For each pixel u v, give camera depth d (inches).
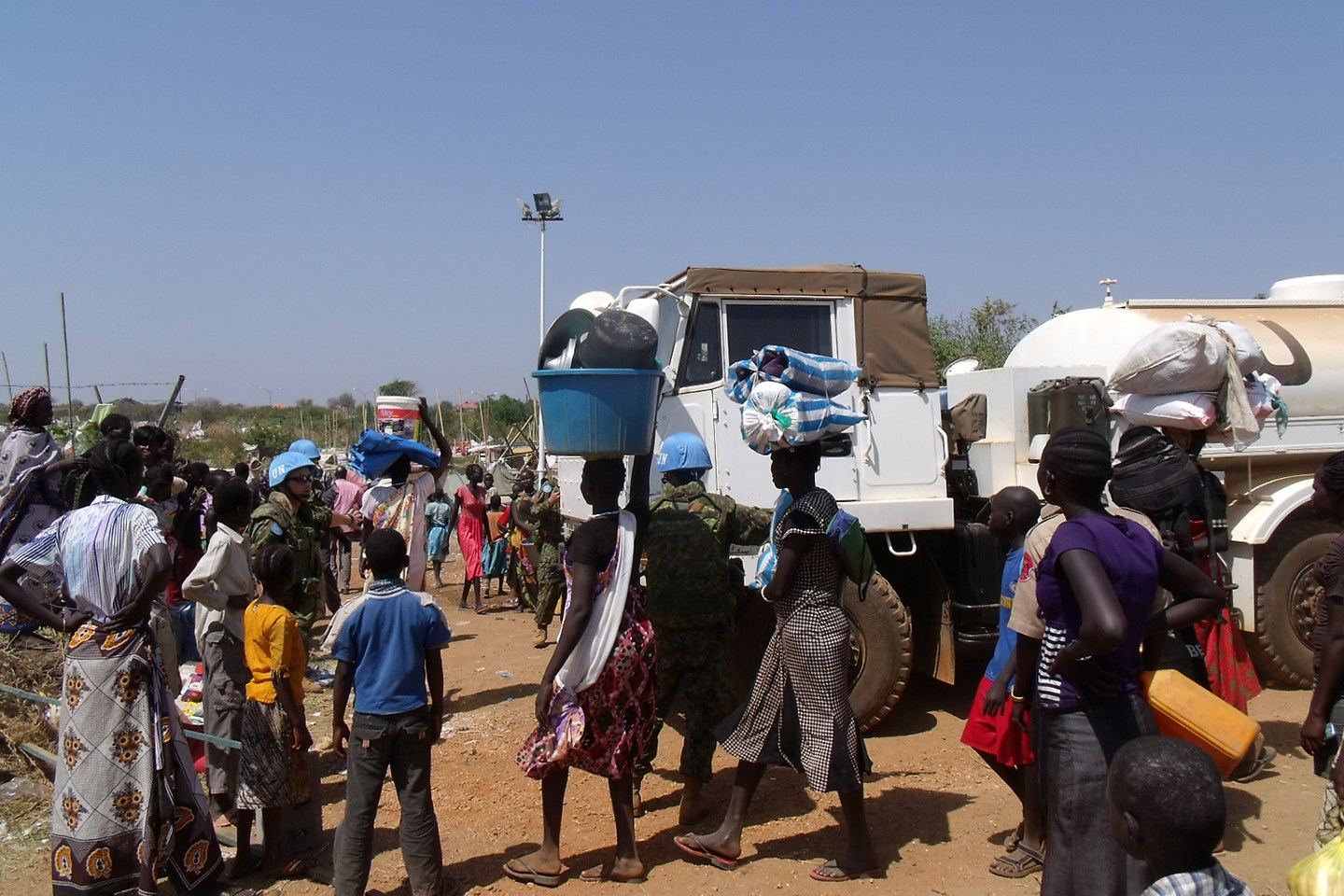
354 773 164.2
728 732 179.9
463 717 289.7
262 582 181.3
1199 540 188.7
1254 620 285.1
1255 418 204.7
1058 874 120.1
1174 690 128.0
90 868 159.2
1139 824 87.3
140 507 166.7
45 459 244.2
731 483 246.7
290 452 231.0
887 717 261.9
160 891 177.0
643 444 170.1
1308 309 325.4
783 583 169.8
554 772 173.5
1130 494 186.9
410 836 166.4
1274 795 208.5
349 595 501.7
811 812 205.8
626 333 165.0
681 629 197.5
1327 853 102.5
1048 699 121.4
